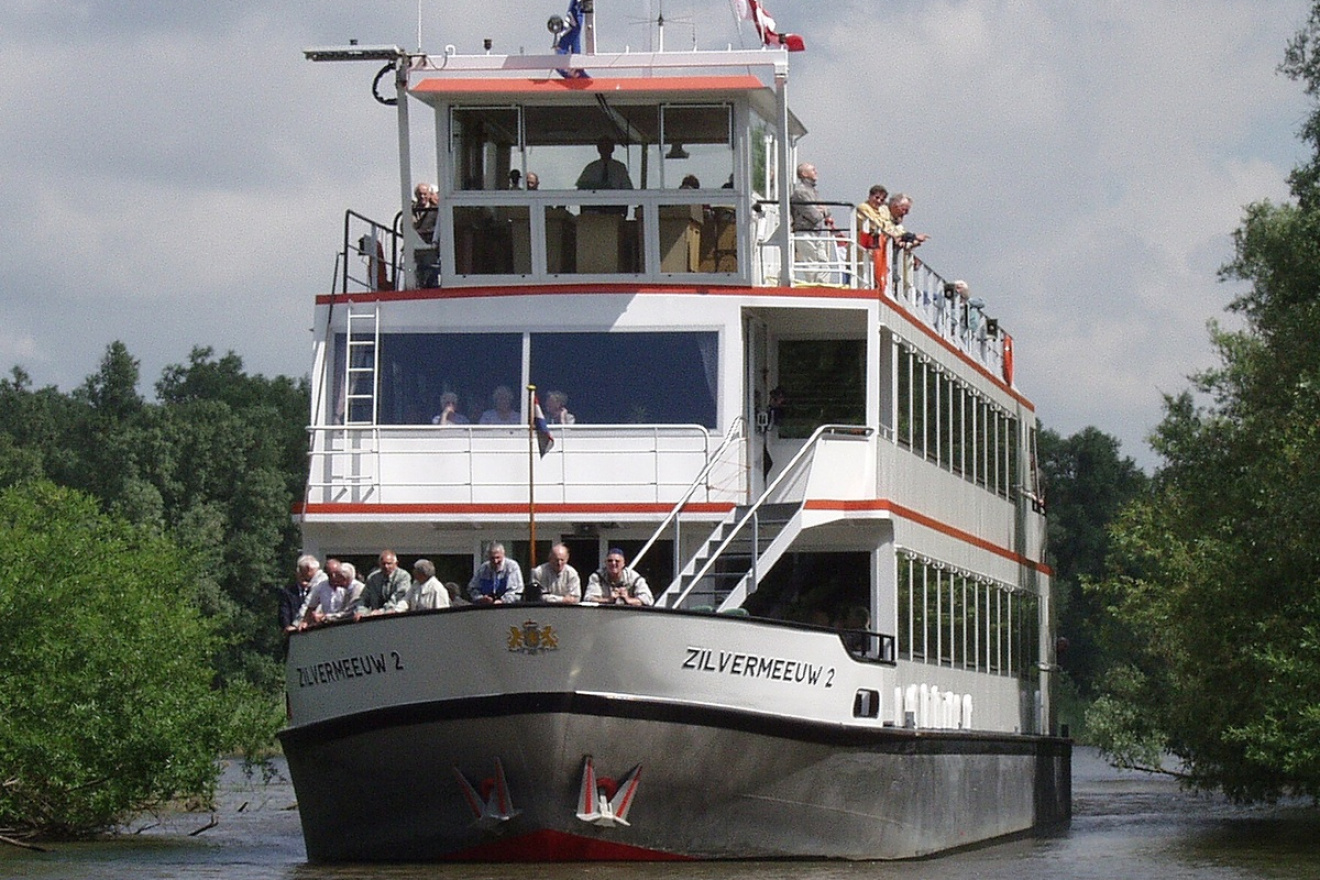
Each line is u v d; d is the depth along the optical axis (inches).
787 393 1327.5
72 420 5777.6
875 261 1312.7
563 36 1325.0
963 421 1541.6
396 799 1077.8
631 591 1094.4
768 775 1089.4
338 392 1248.2
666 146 1270.9
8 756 1389.0
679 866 1076.5
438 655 1039.6
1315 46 1910.7
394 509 1213.7
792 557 1262.3
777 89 1250.0
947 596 1435.8
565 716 1027.9
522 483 1218.6
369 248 1317.7
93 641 1445.6
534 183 1275.8
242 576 4532.5
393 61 1270.9
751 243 1275.8
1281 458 1583.4
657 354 1234.6
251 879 1042.7
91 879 1102.4
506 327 1240.8
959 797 1360.7
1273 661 1459.2
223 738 1473.9
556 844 1061.8
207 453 4621.1
